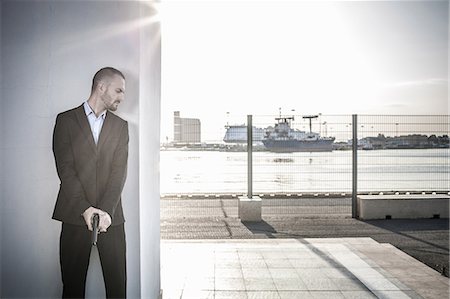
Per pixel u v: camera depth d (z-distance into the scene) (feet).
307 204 37.88
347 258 21.02
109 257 11.32
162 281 17.54
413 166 60.23
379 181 50.62
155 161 14.01
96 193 11.19
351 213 34.19
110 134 11.27
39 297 11.17
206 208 36.22
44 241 11.12
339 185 48.67
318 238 25.59
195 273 18.61
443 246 24.12
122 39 11.25
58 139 10.98
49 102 10.97
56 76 10.97
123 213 11.48
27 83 10.89
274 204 37.99
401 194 37.04
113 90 11.23
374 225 29.99
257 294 16.10
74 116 11.06
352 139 34.76
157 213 14.43
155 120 13.85
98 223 11.12
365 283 17.34
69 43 11.00
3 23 10.78
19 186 11.01
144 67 12.07
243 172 53.57
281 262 20.30
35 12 10.87
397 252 22.16
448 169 55.01
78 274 11.19
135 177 11.53
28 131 10.95
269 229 28.48
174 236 26.37
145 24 12.17
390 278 17.98
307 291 16.40
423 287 16.92
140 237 11.66
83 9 11.04
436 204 32.83
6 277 11.10
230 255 21.54
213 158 45.24
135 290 11.60
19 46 10.83
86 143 11.12
